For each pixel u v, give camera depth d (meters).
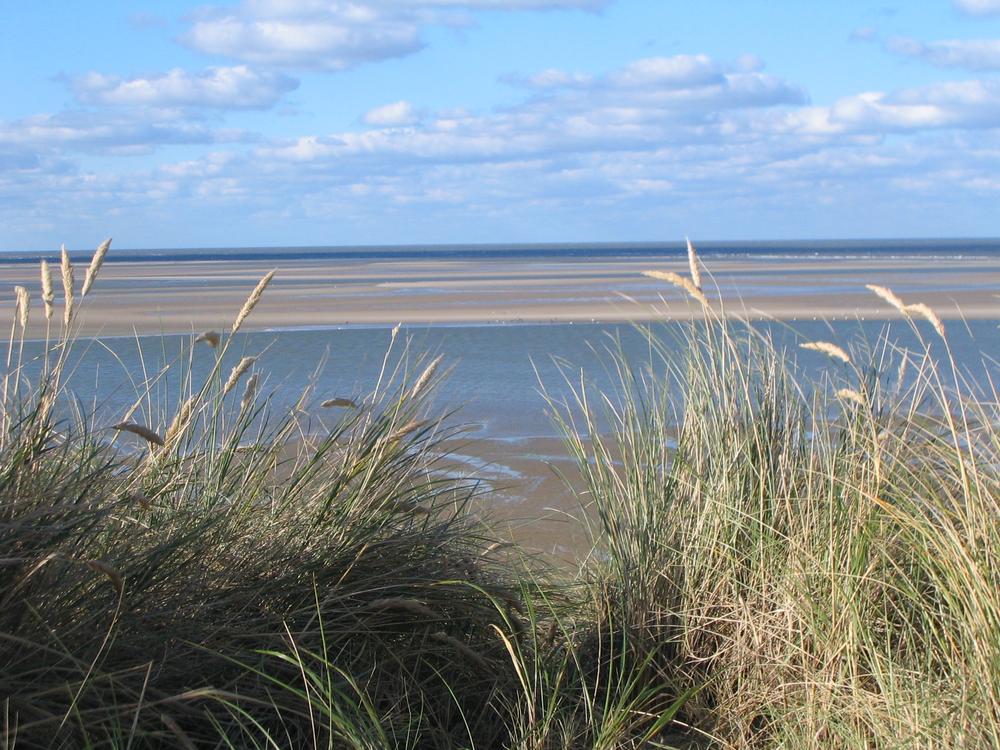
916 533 3.29
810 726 2.99
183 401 4.15
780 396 4.09
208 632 3.08
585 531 4.73
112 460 3.35
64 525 2.82
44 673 2.75
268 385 14.49
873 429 3.64
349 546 3.50
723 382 3.98
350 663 3.22
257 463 3.88
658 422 4.20
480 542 4.46
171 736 2.71
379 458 3.80
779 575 3.44
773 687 3.31
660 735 3.34
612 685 3.59
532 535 6.59
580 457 4.23
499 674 3.43
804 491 3.77
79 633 2.84
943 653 3.01
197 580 3.18
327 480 3.88
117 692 2.77
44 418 3.19
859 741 2.87
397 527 3.94
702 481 3.82
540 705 3.26
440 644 3.46
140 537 3.30
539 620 3.93
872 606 3.29
